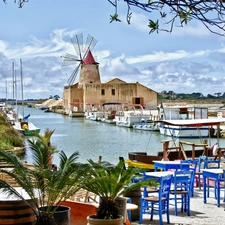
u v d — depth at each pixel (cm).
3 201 755
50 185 755
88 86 9875
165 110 5519
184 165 1470
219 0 290
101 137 5212
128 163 2075
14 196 786
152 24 321
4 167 1030
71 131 6134
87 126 7219
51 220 750
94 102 9862
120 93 9688
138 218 1077
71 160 802
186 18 303
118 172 805
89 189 807
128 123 6806
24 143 3788
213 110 7919
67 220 773
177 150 2644
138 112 7912
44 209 760
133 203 1059
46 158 842
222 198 1368
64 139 4941
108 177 777
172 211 1196
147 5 306
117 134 5662
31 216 771
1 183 746
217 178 1255
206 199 1352
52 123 8044
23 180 757
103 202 798
